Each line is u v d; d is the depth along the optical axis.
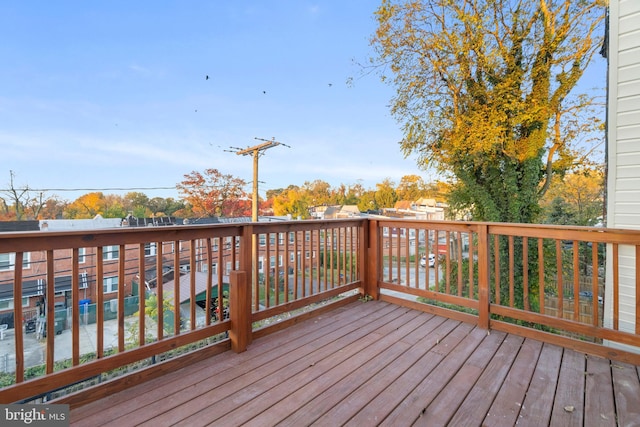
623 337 2.13
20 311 1.47
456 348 2.35
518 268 6.72
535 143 6.68
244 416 1.56
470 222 2.87
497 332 2.65
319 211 25.55
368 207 24.23
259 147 13.16
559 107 6.86
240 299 2.30
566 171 7.39
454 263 7.57
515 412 1.60
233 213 20.64
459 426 1.48
